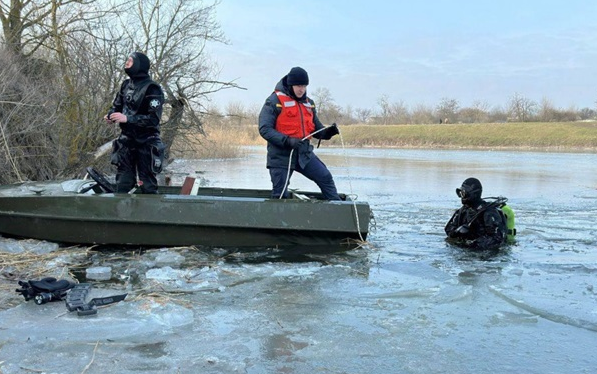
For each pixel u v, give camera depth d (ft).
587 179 52.54
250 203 18.85
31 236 19.07
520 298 14.52
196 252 18.61
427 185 45.60
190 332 12.12
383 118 239.91
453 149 140.46
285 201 19.15
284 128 20.56
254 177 50.49
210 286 15.23
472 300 14.57
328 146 159.84
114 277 15.83
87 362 10.61
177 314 12.89
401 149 141.38
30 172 32.09
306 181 49.19
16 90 31.30
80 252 18.21
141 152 20.40
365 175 55.88
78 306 12.85
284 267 17.19
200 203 18.70
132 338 11.73
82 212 18.48
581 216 28.96
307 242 19.61
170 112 45.96
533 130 158.30
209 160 77.87
